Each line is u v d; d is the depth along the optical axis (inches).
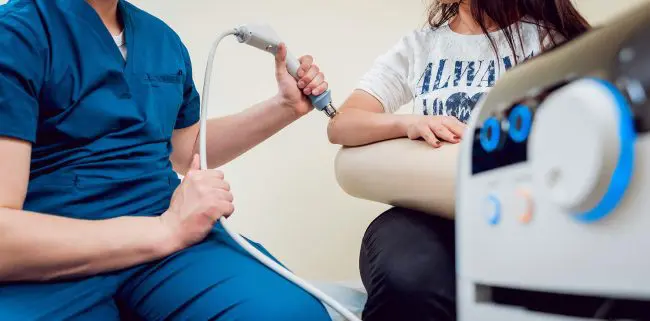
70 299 21.9
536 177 11.5
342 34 47.8
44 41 24.9
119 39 29.2
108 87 26.8
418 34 37.8
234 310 22.3
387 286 23.3
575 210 10.4
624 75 10.2
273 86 46.2
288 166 45.9
